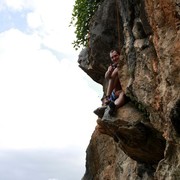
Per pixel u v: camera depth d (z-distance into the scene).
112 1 12.45
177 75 8.65
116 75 11.62
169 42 8.77
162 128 9.81
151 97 9.91
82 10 14.37
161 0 8.78
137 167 11.83
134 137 10.92
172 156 9.21
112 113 11.16
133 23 10.68
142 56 10.11
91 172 16.75
